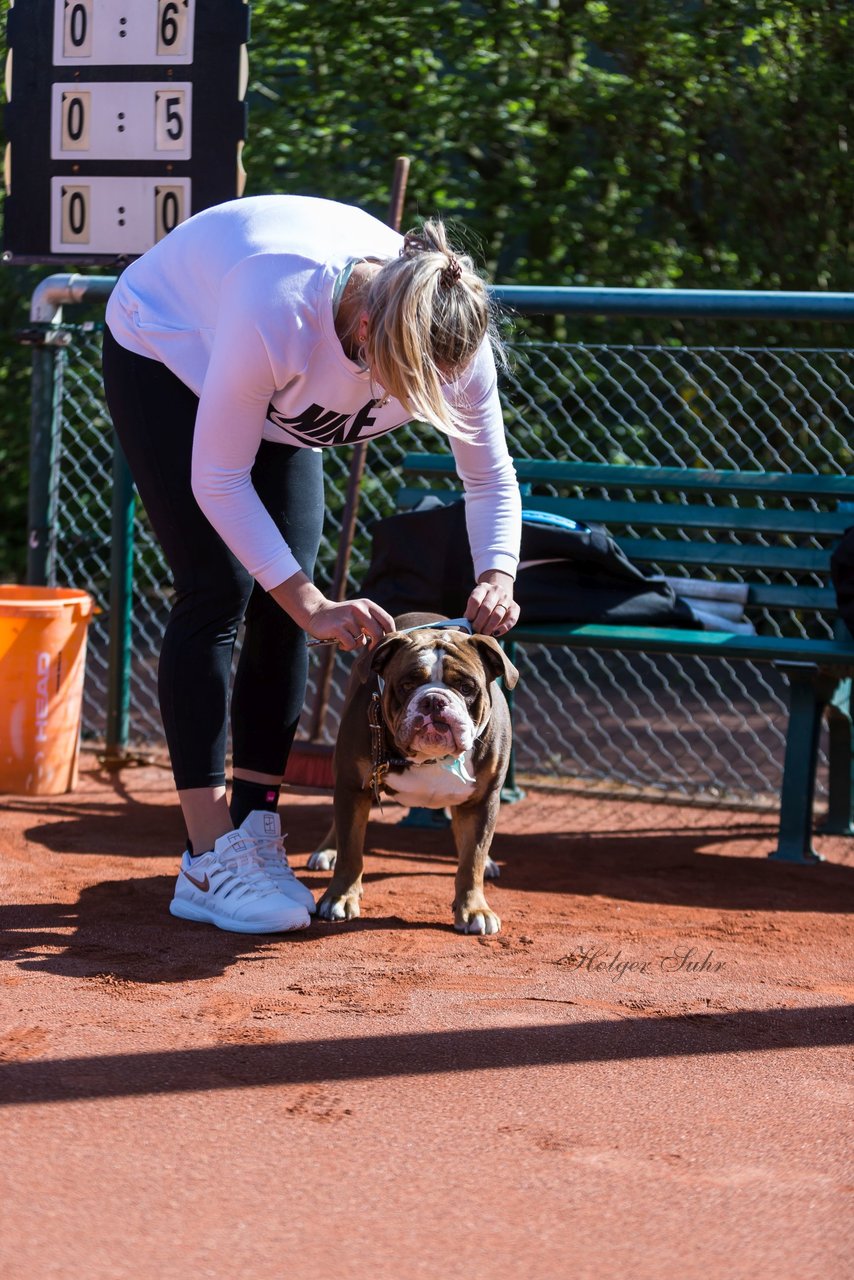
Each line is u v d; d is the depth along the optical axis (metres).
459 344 3.20
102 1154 2.55
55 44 5.84
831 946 4.07
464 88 10.18
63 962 3.66
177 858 4.86
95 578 8.92
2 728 5.77
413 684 3.85
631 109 10.07
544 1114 2.80
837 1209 2.44
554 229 10.43
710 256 10.53
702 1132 2.74
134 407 3.90
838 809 5.65
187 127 5.74
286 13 10.05
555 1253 2.27
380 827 5.49
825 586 5.49
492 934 4.06
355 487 6.00
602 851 5.25
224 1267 2.19
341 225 3.63
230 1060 3.01
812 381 9.00
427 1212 2.38
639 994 3.55
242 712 4.23
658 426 9.45
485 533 4.08
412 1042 3.16
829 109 9.65
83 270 10.78
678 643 5.07
